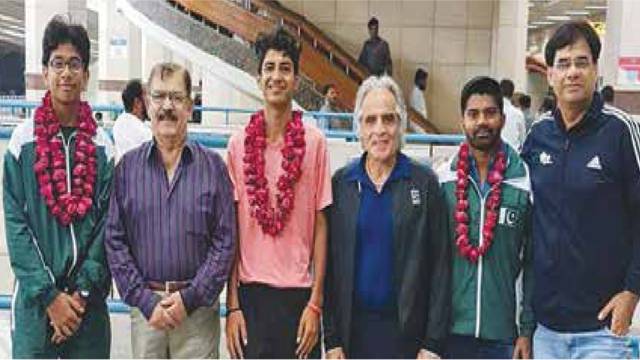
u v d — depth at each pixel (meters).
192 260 2.79
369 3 13.30
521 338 2.87
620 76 9.42
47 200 2.77
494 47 13.17
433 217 2.83
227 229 2.82
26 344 2.79
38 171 2.78
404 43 13.41
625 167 2.68
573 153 2.73
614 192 2.69
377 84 2.86
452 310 2.86
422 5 13.29
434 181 2.86
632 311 2.69
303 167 2.89
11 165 2.80
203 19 11.65
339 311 2.83
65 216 2.77
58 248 2.79
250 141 2.93
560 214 2.74
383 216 2.80
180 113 2.80
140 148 2.88
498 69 12.76
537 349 2.85
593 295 2.73
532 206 2.82
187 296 2.73
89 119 2.90
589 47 2.70
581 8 21.05
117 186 2.84
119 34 18.88
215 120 13.16
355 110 2.94
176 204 2.78
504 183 2.83
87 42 2.86
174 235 2.78
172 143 2.81
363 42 13.34
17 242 2.74
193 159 2.83
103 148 2.91
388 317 2.81
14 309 2.83
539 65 15.34
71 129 2.88
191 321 2.82
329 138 6.60
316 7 13.29
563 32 2.73
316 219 2.92
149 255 2.78
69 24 2.88
